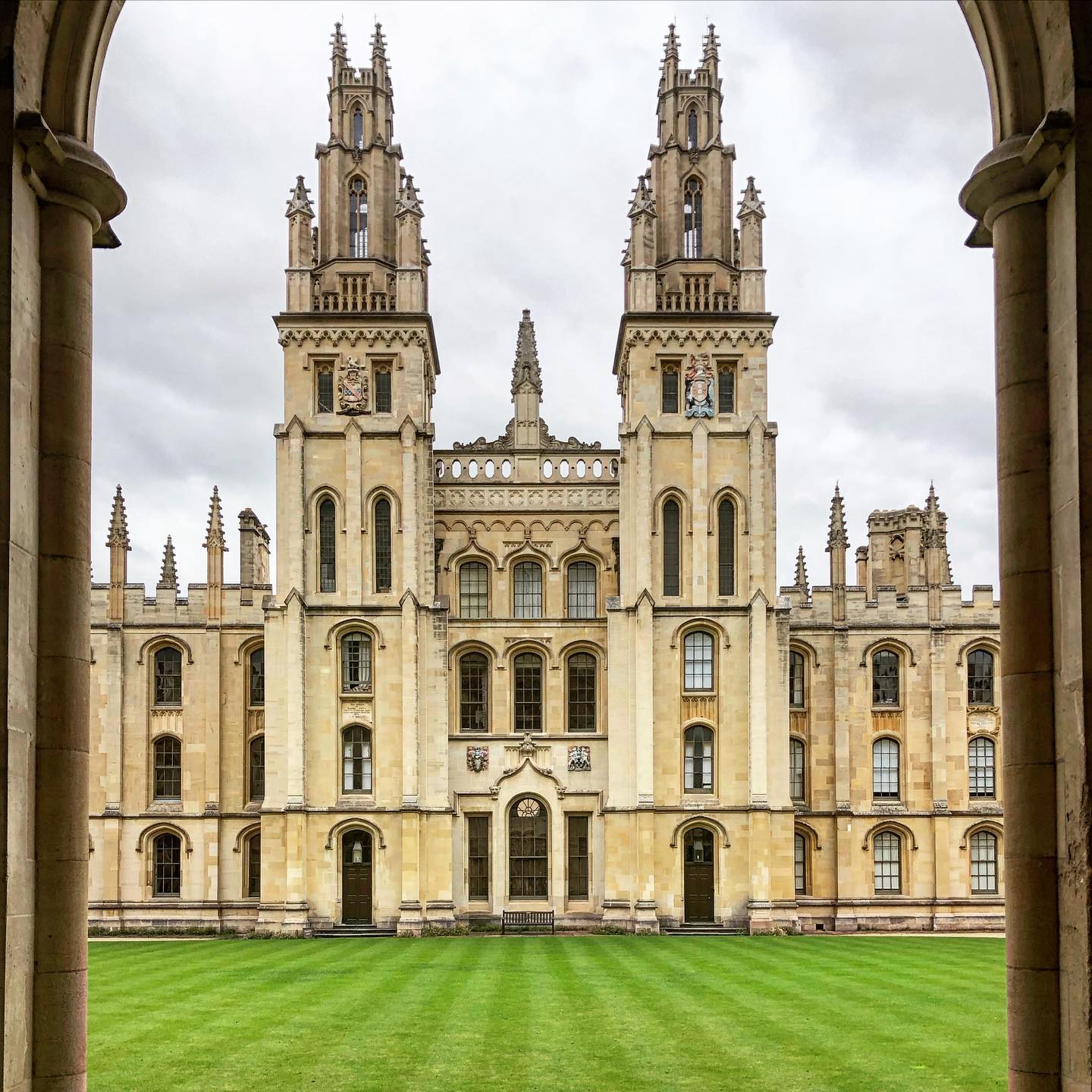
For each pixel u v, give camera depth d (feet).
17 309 41.14
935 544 220.02
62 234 43.96
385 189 216.33
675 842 196.44
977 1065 84.17
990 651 218.79
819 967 142.31
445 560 215.72
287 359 206.49
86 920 43.21
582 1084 77.87
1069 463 40.50
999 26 44.62
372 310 208.44
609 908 195.83
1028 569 42.55
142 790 214.69
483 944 174.60
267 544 268.62
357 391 206.08
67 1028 41.55
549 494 217.15
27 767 41.19
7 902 38.81
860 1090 76.74
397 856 196.24
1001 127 45.73
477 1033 95.40
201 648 218.18
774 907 196.13
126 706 216.95
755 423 204.95
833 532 220.02
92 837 212.23
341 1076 80.23
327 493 204.44
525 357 223.30
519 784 202.59
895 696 218.79
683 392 206.59
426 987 122.72
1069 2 40.57
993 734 217.15
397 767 198.70
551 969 138.72
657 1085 77.82
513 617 211.82
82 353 44.39
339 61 218.18
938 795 213.46
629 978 129.90
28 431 42.04
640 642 199.62
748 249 210.18
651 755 196.95
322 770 198.49
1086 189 40.11
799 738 218.79
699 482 204.03
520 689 208.95
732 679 200.44
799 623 219.41
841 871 211.20
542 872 201.98
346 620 201.16
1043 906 41.09
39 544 42.88
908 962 149.38
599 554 215.72
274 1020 102.06
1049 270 42.93
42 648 42.57
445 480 217.15
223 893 211.20
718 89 217.97
